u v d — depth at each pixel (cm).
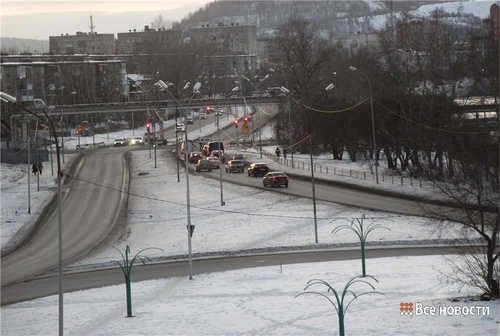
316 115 11369
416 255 5197
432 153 11006
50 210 8819
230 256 5819
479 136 7106
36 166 11875
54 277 5447
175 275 5162
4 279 5531
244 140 14600
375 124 9775
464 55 12725
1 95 3700
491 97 9988
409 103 9038
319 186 9156
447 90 10712
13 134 14575
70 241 7038
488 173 6078
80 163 13150
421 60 13188
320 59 16362
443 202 6662
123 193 9688
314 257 5466
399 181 8825
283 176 9281
